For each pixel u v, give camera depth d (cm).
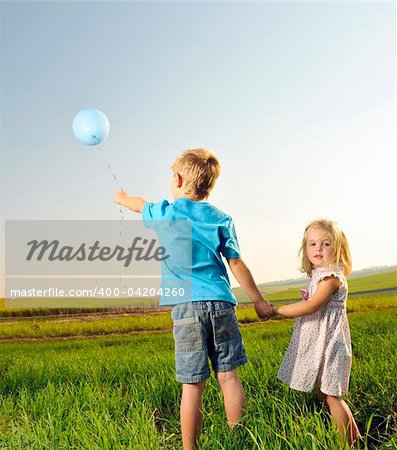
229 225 279
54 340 828
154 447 235
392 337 477
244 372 361
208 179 288
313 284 280
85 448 235
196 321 256
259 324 813
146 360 473
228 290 269
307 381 269
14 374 454
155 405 340
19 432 264
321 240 282
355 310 900
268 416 275
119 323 877
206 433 251
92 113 350
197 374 253
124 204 319
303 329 276
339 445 221
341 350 268
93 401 325
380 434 281
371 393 314
